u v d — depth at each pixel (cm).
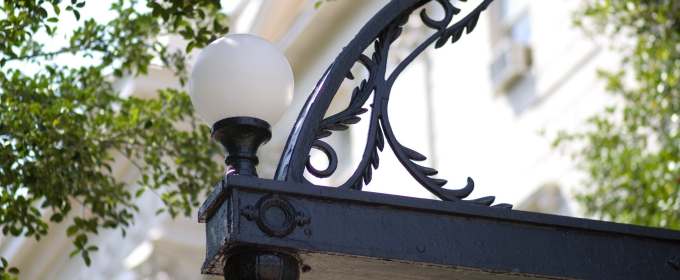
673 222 748
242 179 247
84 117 507
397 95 1720
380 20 305
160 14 472
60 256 2036
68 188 511
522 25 1455
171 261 1708
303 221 251
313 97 293
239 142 271
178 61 551
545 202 1298
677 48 816
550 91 1337
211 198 256
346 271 267
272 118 275
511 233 276
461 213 270
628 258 288
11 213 494
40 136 490
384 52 304
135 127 543
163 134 545
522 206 1354
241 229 244
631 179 807
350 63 294
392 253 258
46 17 468
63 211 503
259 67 272
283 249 248
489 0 327
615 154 850
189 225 1723
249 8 1806
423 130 1623
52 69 520
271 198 250
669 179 778
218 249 250
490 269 268
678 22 781
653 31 808
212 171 553
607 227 287
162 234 1703
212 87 270
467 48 1553
